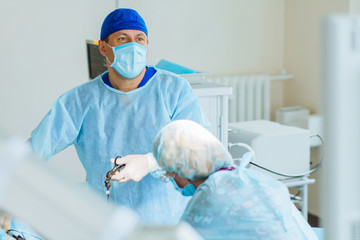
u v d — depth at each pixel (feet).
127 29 6.25
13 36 12.21
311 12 13.28
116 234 1.48
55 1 12.28
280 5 14.08
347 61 1.84
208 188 4.00
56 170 1.59
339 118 1.86
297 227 4.10
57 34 12.45
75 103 6.37
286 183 9.41
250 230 3.81
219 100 7.55
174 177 4.72
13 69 12.34
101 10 12.60
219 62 13.74
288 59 14.23
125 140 6.31
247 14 13.82
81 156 6.57
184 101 6.37
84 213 1.50
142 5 12.73
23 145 1.62
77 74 12.75
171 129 4.28
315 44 13.29
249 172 4.19
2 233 5.26
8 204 1.55
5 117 12.48
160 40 13.06
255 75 13.66
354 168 1.91
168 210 6.31
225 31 13.66
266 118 13.76
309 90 13.64
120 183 6.25
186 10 13.16
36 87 12.56
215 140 4.30
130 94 6.34
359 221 1.97
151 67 6.65
